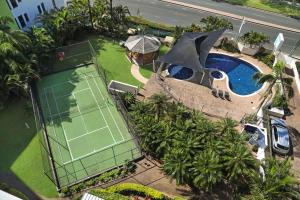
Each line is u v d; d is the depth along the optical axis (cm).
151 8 6066
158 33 5106
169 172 2730
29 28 4372
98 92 3953
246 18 6038
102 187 2875
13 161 3067
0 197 2158
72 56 4525
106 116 3616
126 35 5022
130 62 4503
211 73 4450
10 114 3562
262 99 3972
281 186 2431
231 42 4941
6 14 4075
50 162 3073
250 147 3319
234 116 3716
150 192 2738
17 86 3528
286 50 5194
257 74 3572
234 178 2739
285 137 3309
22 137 3316
